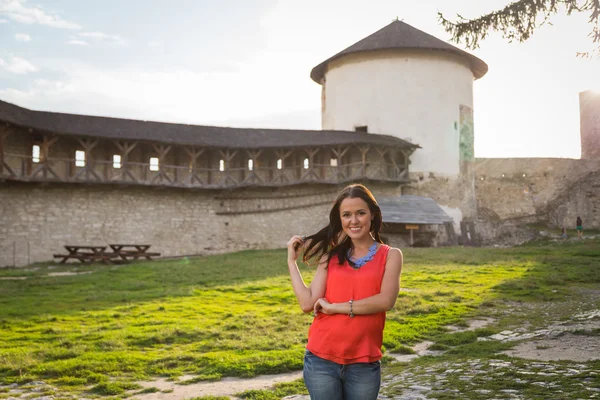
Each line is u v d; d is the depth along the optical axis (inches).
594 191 1528.1
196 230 1221.7
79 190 1101.7
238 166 1294.3
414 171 1395.2
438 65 1433.3
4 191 1011.3
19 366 290.2
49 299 526.6
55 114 1104.2
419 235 1293.1
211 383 268.2
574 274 625.6
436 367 266.8
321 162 1333.7
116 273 749.9
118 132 1110.4
